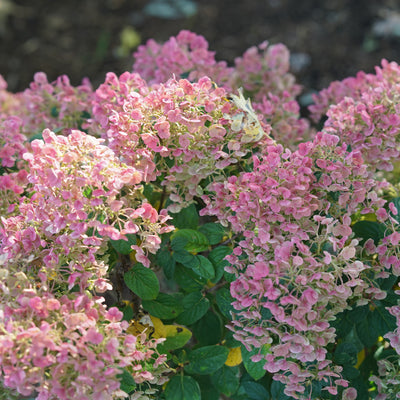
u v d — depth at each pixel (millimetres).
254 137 1036
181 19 3021
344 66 2611
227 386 1096
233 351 1098
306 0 3021
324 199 1047
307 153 1021
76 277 982
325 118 1318
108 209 982
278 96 1372
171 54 1264
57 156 971
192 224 1094
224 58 2744
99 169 948
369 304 1060
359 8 2926
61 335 928
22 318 943
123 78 1123
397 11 2902
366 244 1031
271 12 2986
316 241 996
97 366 909
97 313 955
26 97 1289
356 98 1264
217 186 1034
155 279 1040
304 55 2678
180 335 1062
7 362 914
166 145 1035
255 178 1009
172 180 1043
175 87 1048
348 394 1023
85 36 2967
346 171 1010
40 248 1013
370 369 1130
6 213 1086
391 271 1032
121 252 1034
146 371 991
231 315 1042
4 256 1029
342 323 1060
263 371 1032
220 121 1042
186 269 1090
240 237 1079
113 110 1058
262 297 996
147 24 3004
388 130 1087
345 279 1020
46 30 3010
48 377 950
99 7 3150
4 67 2799
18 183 1103
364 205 1053
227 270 1022
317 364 985
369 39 2748
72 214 965
